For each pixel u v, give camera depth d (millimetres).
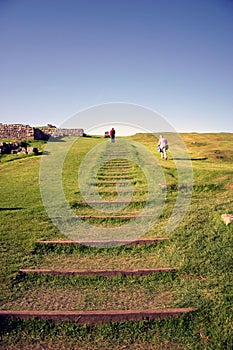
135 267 6570
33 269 6438
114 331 4871
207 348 4504
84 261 6895
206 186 11797
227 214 8281
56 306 5332
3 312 5070
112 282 6102
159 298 5555
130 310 5121
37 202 10648
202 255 6801
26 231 8188
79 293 5766
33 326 4934
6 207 10109
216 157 18859
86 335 4828
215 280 5941
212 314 5051
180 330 4848
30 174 15055
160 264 6684
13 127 28547
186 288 5801
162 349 4562
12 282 6020
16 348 4605
